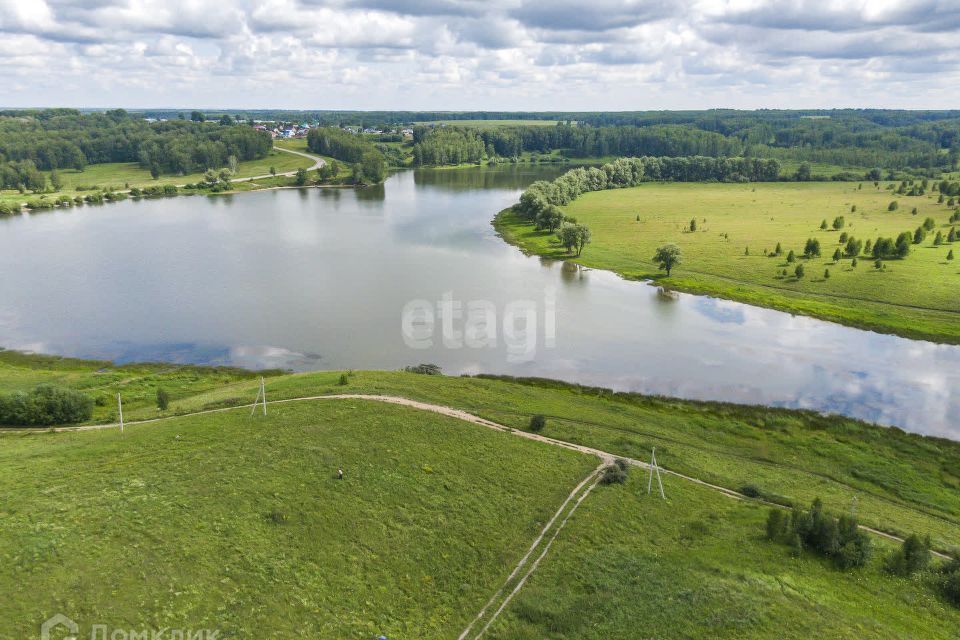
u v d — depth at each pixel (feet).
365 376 244.83
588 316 359.87
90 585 105.60
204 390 250.98
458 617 114.93
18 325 333.01
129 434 176.96
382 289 400.67
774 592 122.21
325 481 151.74
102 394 240.53
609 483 168.35
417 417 198.18
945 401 257.96
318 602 112.47
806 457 208.85
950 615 121.39
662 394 260.83
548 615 114.93
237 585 112.37
